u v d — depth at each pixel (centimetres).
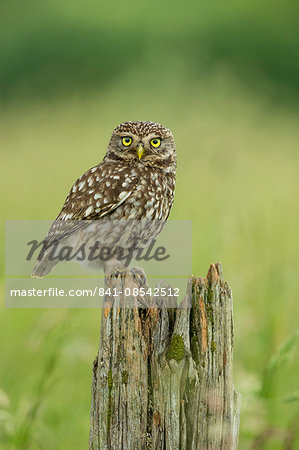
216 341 656
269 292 1180
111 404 661
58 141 2558
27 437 848
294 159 2472
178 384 649
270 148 2581
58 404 969
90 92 3600
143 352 654
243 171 2102
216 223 1222
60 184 1961
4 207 1728
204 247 1354
